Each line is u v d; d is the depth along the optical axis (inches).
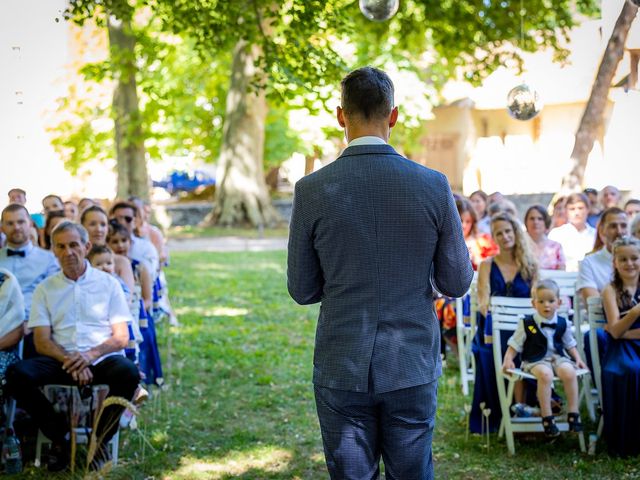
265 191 1013.2
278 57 378.3
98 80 719.1
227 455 203.2
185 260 689.0
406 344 111.9
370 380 111.0
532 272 223.1
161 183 1681.8
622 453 195.9
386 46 895.1
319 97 387.9
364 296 111.6
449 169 1182.3
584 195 315.0
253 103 988.6
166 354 322.3
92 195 1180.5
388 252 111.2
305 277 116.0
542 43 525.0
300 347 337.1
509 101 271.4
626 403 195.0
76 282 199.0
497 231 224.8
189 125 1087.0
